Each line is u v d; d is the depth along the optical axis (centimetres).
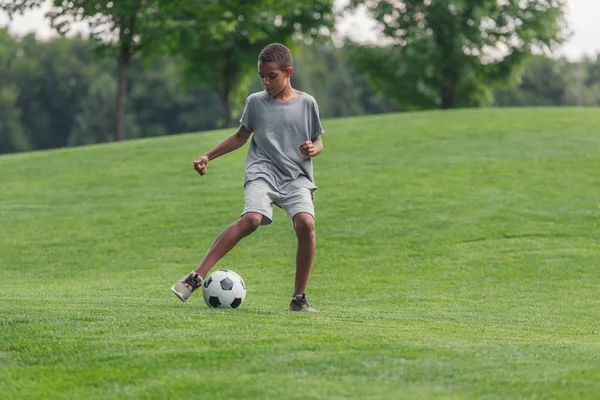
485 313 1941
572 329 1655
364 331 1272
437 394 907
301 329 1255
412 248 3003
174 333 1206
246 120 1537
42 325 1269
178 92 17300
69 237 3341
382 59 10056
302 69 18838
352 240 3123
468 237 3112
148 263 2936
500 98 15850
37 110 18612
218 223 3469
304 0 8950
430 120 5938
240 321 1320
